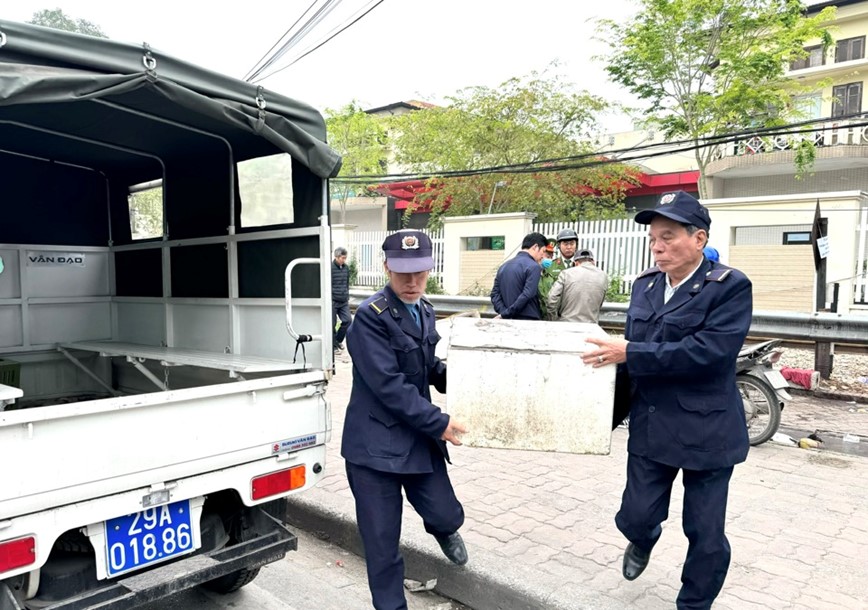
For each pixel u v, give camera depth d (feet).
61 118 12.28
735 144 62.85
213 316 14.10
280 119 10.12
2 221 15.55
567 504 13.56
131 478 7.81
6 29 7.33
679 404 7.89
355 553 12.42
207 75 9.22
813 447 18.08
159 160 15.21
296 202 11.61
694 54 50.78
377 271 56.70
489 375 8.63
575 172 59.00
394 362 8.34
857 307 32.17
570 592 9.59
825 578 10.38
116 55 8.27
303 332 11.75
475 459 16.66
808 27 47.78
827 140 63.67
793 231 35.70
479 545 11.44
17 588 7.53
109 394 17.31
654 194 72.79
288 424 9.62
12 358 15.88
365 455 8.46
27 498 6.93
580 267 18.81
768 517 12.96
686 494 8.20
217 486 8.74
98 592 7.57
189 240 14.48
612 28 52.60
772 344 18.28
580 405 8.49
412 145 65.87
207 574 8.34
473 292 46.91
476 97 60.59
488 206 62.90
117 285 17.26
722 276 7.72
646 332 8.38
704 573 8.06
